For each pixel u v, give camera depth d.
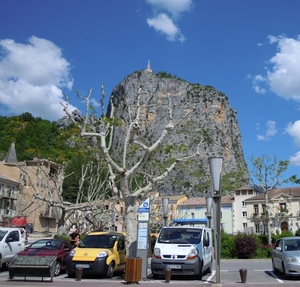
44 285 12.10
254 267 21.56
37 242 17.02
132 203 15.97
